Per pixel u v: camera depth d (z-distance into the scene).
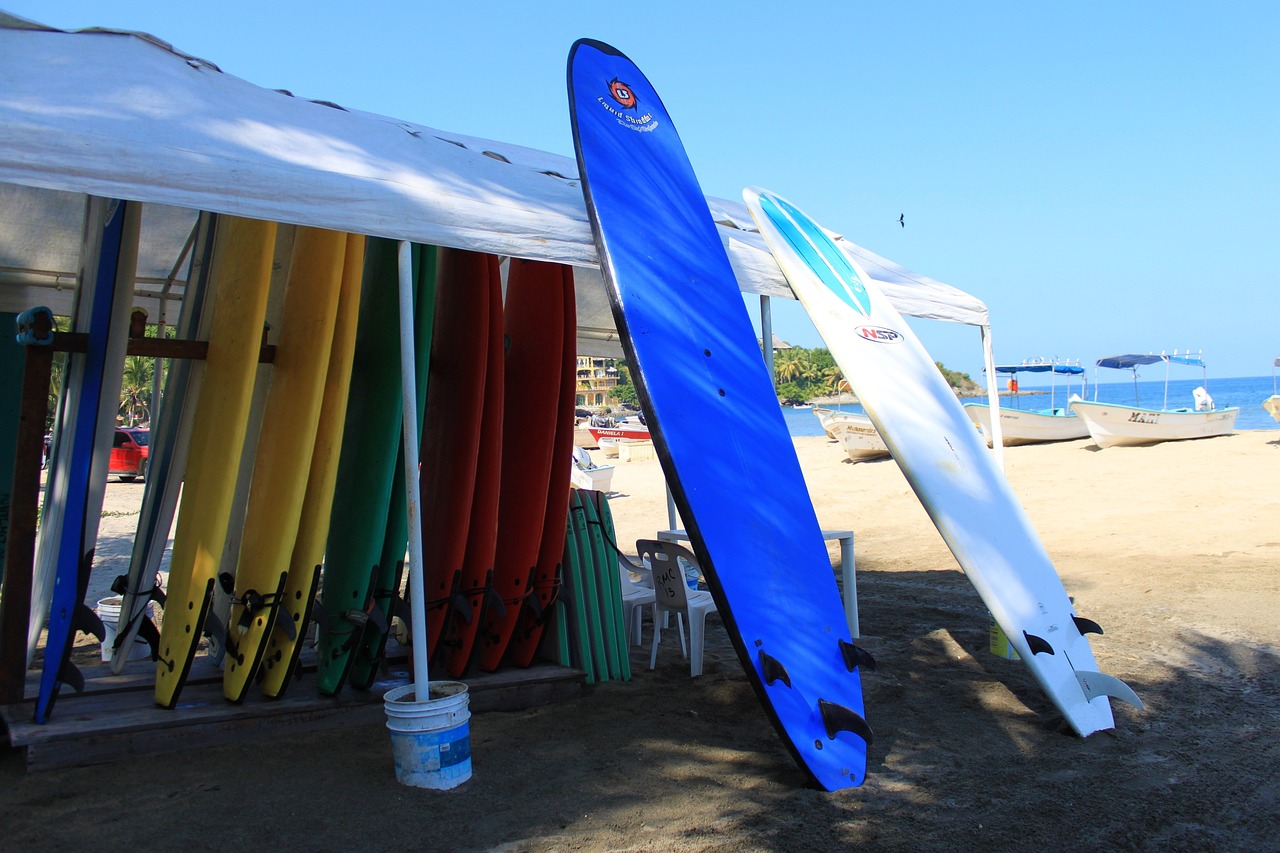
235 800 3.01
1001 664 4.95
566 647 4.49
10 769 3.21
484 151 4.92
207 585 3.46
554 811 3.00
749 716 4.09
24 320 3.46
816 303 4.52
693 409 3.64
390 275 4.05
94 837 2.71
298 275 3.75
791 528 3.72
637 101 4.68
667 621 6.15
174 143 2.71
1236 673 4.65
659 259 3.94
